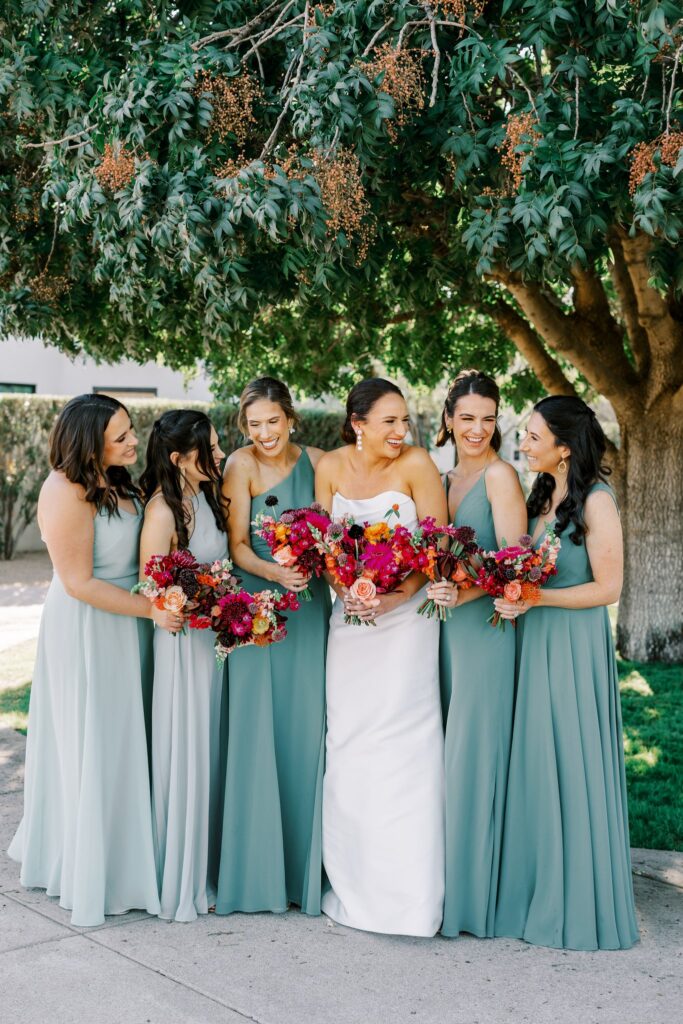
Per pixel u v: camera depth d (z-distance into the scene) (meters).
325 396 18.69
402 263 6.20
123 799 3.22
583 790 3.01
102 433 3.11
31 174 5.41
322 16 3.94
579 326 7.61
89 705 3.14
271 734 3.26
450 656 3.19
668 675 7.14
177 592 2.96
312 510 3.07
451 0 3.84
